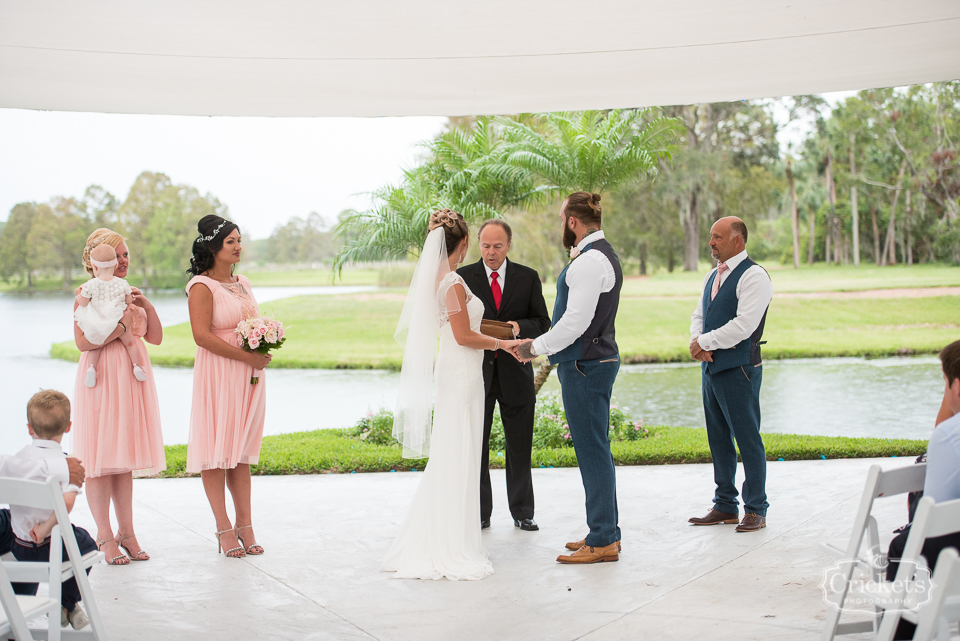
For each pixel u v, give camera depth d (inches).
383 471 236.4
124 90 157.5
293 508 189.0
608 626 112.5
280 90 159.5
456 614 119.0
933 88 1125.7
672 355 780.6
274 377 683.4
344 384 624.7
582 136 301.7
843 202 1228.5
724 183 1154.7
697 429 319.3
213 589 132.6
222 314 151.7
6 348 900.6
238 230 155.2
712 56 141.3
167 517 181.6
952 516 78.0
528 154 303.1
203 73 145.8
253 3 111.4
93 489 147.8
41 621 117.9
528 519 167.2
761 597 122.5
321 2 111.5
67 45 128.4
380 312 1165.1
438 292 143.9
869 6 118.1
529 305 169.3
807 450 242.8
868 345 783.7
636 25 124.2
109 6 111.6
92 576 140.2
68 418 113.5
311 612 121.1
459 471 141.4
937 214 1156.5
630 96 170.7
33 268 1414.9
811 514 171.8
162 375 692.7
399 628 114.0
